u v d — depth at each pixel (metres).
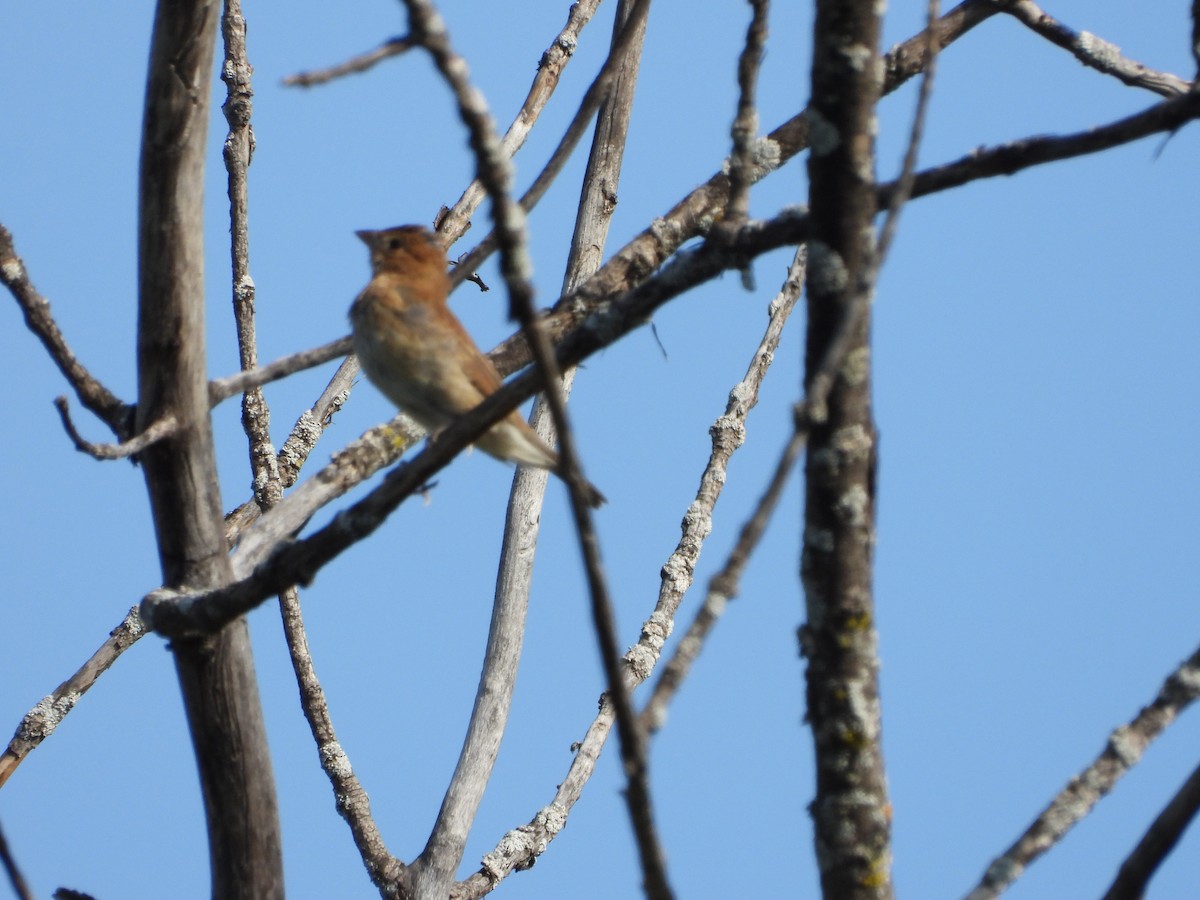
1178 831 6.57
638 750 5.92
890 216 6.32
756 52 8.22
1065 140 7.21
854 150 7.01
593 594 5.91
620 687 5.92
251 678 9.88
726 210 8.28
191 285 9.34
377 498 8.39
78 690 12.09
